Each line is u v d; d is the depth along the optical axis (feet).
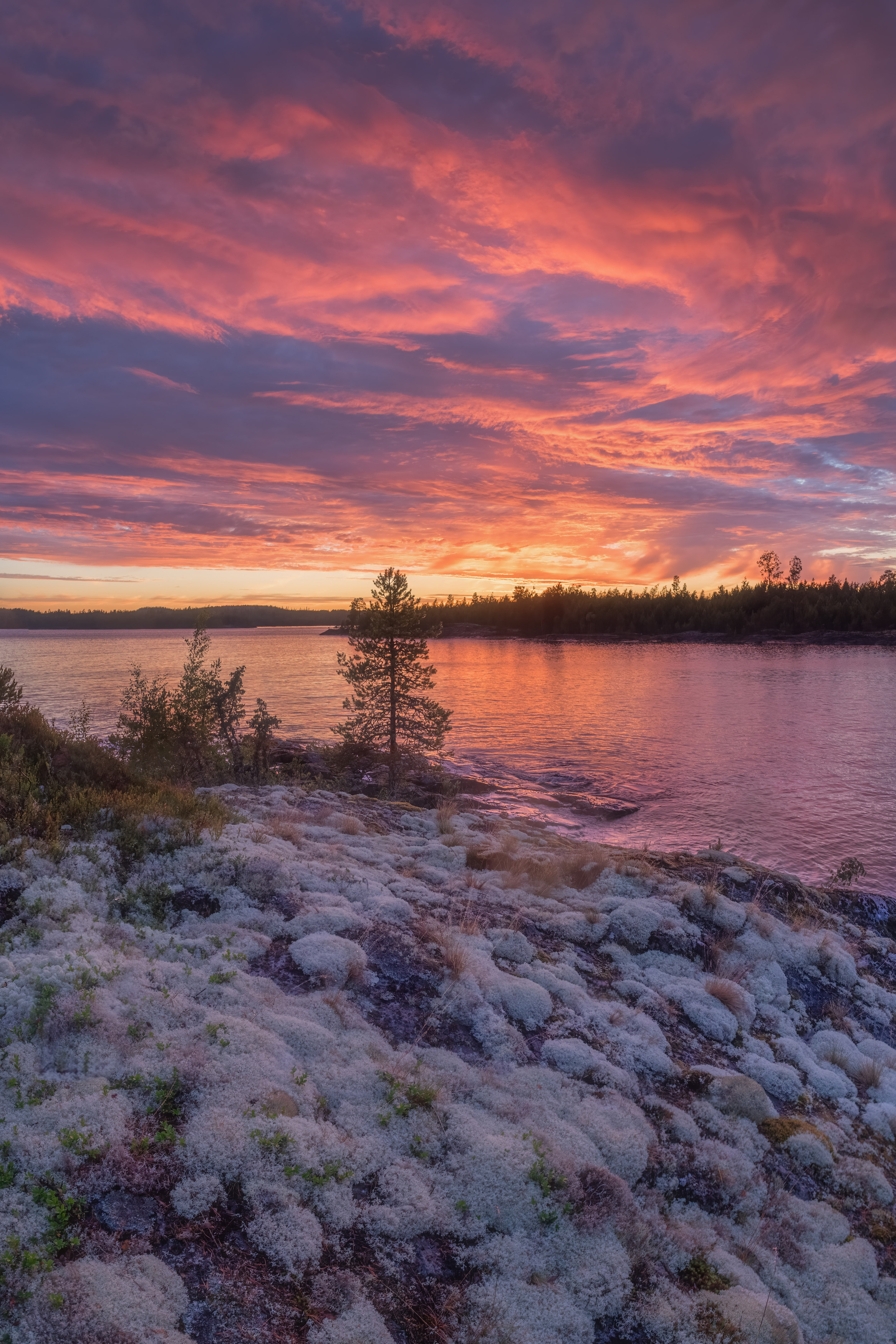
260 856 24.38
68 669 378.32
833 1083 22.76
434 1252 12.08
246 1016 15.99
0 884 18.92
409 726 98.68
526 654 497.05
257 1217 11.23
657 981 25.64
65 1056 12.87
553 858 36.35
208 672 76.74
